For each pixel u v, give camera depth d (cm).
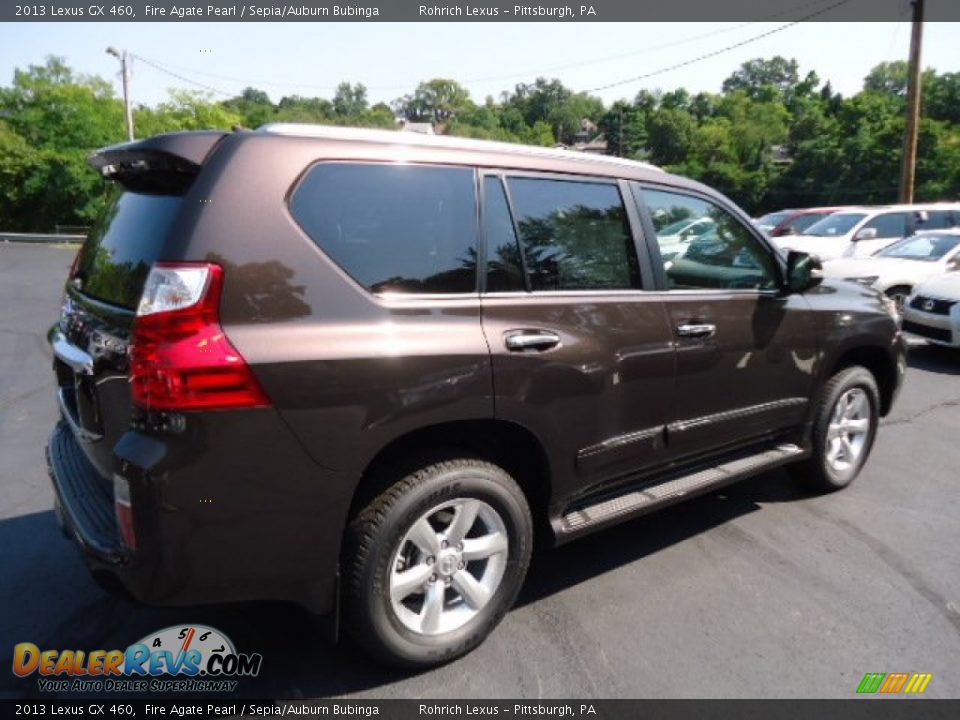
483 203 278
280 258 227
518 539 280
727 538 380
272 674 267
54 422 571
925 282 880
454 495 260
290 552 230
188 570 217
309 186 239
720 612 310
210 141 232
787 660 277
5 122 4716
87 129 4788
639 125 8188
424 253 259
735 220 373
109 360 230
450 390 251
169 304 211
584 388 293
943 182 4638
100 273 266
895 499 433
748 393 369
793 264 380
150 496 209
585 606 314
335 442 231
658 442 331
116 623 297
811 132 7050
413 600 274
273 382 218
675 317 330
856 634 294
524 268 285
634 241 325
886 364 462
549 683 263
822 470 424
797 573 344
